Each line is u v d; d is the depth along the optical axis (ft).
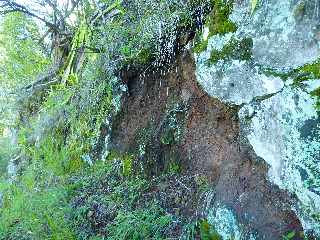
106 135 14.21
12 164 20.56
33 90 21.70
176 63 11.47
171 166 11.01
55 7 18.83
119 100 13.85
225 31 8.86
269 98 7.95
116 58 13.87
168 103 11.68
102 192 12.59
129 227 10.08
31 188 14.61
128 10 13.89
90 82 15.39
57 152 15.75
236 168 8.96
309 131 7.17
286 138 7.54
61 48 19.94
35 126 19.36
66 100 16.78
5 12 18.25
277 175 7.88
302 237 7.41
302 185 7.29
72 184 13.85
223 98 8.98
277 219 7.83
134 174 12.28
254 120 8.37
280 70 7.73
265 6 8.18
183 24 10.97
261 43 8.13
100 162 14.06
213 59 9.00
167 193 10.57
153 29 11.84
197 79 9.59
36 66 24.35
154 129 11.98
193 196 9.87
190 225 9.24
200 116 10.50
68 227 11.57
